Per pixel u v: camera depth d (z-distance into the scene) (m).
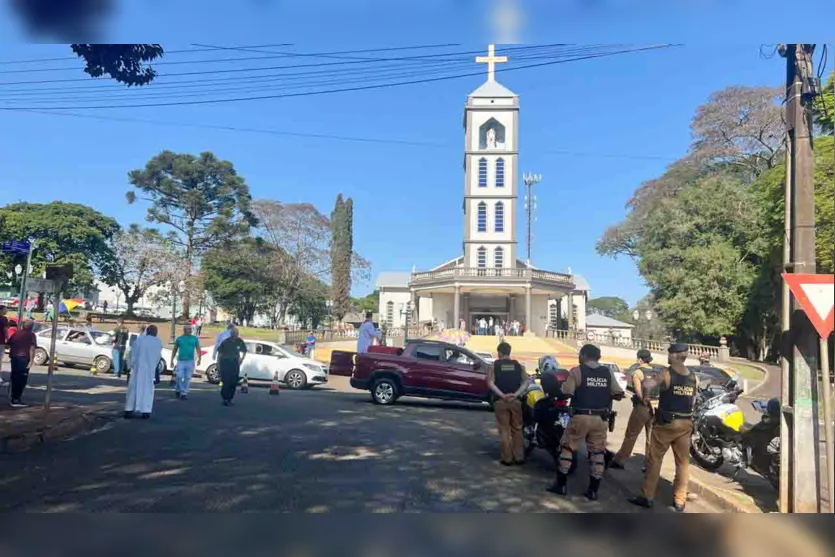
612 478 8.76
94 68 8.13
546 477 8.50
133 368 11.64
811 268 6.63
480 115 60.91
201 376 23.05
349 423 12.30
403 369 16.30
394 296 71.75
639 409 9.09
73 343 22.50
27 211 62.97
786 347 6.91
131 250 58.62
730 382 12.56
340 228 66.62
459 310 56.97
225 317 80.19
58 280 10.65
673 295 43.59
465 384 15.99
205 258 62.53
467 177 60.72
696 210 43.69
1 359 12.98
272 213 64.25
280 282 64.88
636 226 53.31
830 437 5.95
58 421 9.85
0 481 6.91
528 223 70.62
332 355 17.83
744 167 47.62
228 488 6.99
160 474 7.52
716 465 9.32
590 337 49.91
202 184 62.16
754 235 40.69
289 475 7.73
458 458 9.38
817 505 6.55
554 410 9.13
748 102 44.94
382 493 7.09
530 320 55.91
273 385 18.11
